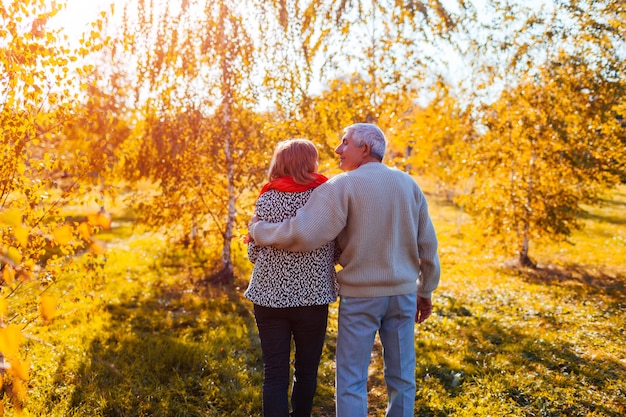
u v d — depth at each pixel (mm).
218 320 6020
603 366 4672
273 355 2619
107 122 4242
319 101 7871
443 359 4758
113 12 3971
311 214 2457
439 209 24297
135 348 4703
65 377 3941
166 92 7660
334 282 2697
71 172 4121
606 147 9906
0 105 3623
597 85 9242
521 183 11117
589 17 7961
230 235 8438
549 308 7141
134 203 8805
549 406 3787
